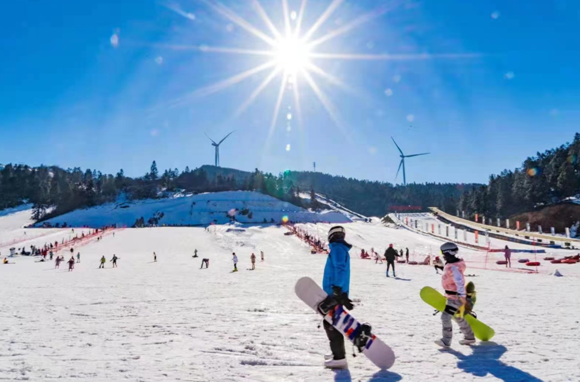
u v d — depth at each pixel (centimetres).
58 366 470
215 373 437
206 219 13138
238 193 16288
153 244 6475
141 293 1402
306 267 3231
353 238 6291
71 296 1337
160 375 430
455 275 534
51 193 17250
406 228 9019
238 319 809
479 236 7438
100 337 648
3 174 18200
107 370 451
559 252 4638
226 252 5650
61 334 678
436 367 450
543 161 12181
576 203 9200
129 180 19612
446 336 546
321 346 564
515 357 489
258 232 7556
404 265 3222
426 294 560
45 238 7731
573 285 1455
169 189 19100
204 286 1661
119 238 7125
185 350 546
